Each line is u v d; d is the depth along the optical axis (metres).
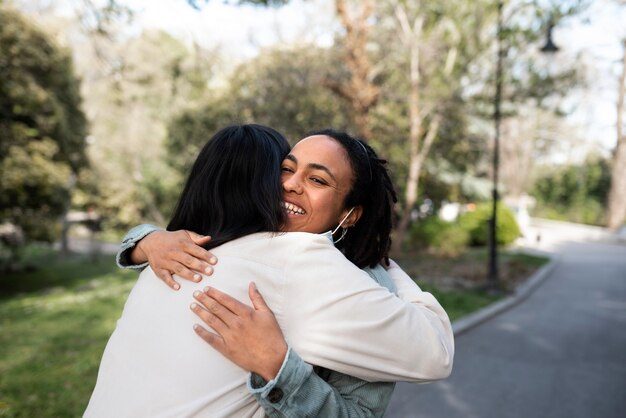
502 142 32.16
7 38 11.50
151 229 1.26
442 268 12.74
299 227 1.19
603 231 27.45
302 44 13.76
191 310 1.03
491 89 13.15
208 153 1.25
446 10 11.48
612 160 30.00
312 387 0.97
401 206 17.48
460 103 13.16
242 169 1.18
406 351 1.01
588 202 34.12
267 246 1.08
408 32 12.69
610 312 8.50
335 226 1.28
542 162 42.81
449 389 4.58
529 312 8.43
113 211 27.00
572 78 13.09
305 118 13.69
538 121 34.56
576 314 8.29
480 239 19.34
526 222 25.02
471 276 11.33
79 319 7.66
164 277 1.09
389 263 1.44
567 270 14.45
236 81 14.50
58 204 14.70
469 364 5.38
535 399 4.38
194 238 1.15
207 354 0.99
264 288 1.04
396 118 13.99
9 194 12.65
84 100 16.97
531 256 16.66
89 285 12.91
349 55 10.95
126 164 25.88
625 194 27.36
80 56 17.41
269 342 0.96
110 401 1.03
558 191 36.50
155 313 1.07
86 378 4.66
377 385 1.10
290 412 0.94
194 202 1.22
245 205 1.16
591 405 4.27
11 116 12.67
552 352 5.92
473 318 7.47
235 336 0.96
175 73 7.04
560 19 9.16
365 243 1.32
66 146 14.48
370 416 1.08
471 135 17.52
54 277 16.23
